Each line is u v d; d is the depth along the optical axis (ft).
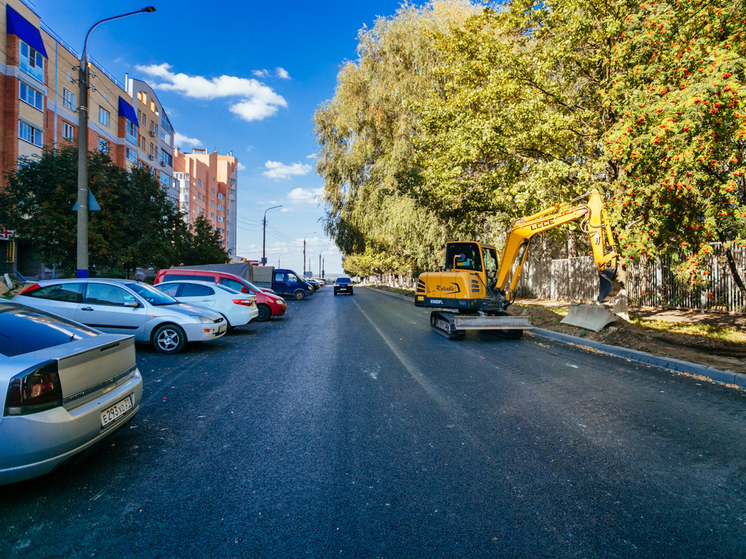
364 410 16.02
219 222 278.87
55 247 51.21
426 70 69.41
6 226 51.34
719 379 20.39
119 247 55.77
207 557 7.54
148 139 153.69
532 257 79.30
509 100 40.70
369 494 9.84
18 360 9.47
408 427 14.23
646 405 16.56
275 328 41.88
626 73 32.35
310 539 8.09
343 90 81.00
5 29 85.15
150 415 15.39
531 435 13.47
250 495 9.78
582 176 37.86
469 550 7.75
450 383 20.04
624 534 8.27
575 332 34.50
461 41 46.37
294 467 11.24
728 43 25.91
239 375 21.66
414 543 7.97
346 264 250.37
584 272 62.34
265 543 7.97
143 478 10.58
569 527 8.50
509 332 34.71
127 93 137.69
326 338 34.99
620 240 31.40
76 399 10.19
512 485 10.25
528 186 37.60
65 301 26.96
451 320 33.53
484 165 48.16
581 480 10.48
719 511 9.11
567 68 40.81
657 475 10.74
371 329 41.06
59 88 100.68
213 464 11.40
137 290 28.37
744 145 25.45
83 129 37.24
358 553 7.66
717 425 14.35
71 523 8.58
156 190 74.54
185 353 27.73
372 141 83.41
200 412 15.74
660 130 24.62
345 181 90.94
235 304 37.06
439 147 50.11
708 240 28.89
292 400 17.31
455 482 10.41
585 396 17.81
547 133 37.65
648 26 29.48
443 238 67.72
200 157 253.03
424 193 65.16
